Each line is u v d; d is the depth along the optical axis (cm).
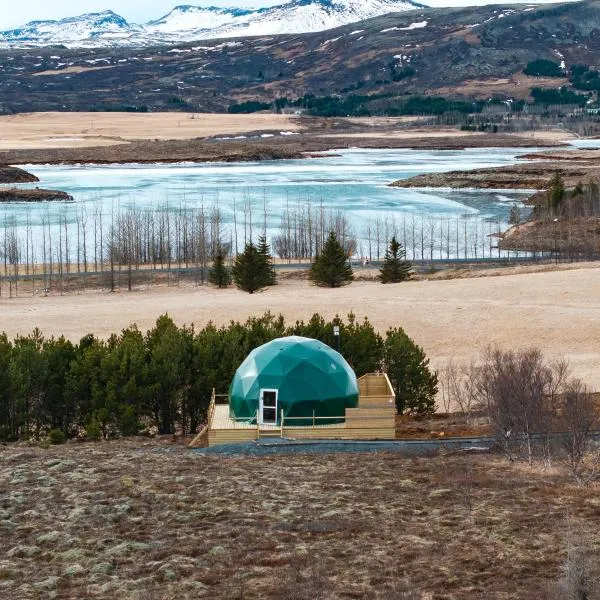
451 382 18212
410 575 7944
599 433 12212
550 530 8888
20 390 14862
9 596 7769
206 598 7556
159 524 9519
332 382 13500
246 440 13162
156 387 15038
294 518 9562
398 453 12350
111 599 7631
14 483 11194
